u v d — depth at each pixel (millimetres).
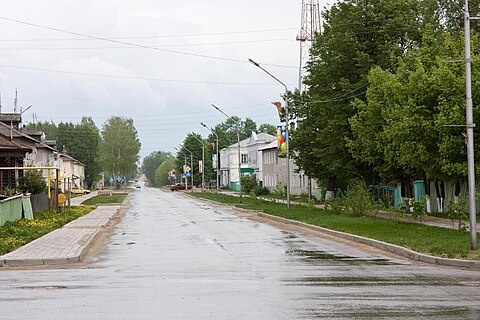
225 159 137625
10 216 30797
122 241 23922
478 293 11258
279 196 63750
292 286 12281
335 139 42406
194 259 17531
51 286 12641
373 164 40000
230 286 12359
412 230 24781
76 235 25172
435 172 28312
